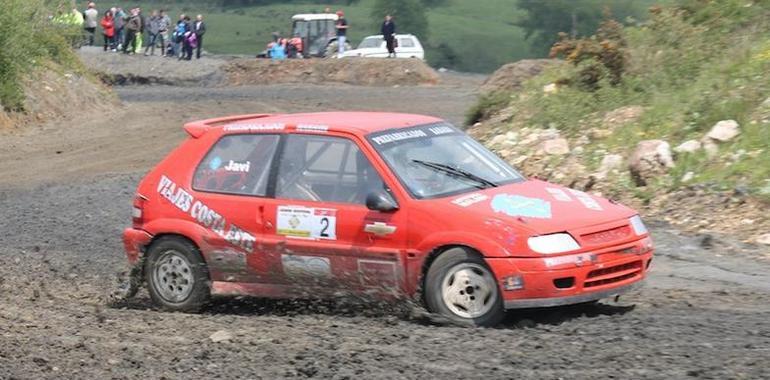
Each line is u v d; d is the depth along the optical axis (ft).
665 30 100.37
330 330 42.29
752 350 36.11
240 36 599.98
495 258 41.88
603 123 90.43
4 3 147.74
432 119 49.57
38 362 37.70
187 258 48.88
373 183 45.27
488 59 547.08
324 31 298.35
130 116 162.61
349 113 51.06
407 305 44.55
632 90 94.89
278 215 46.70
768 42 90.07
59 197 93.15
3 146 131.44
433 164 45.91
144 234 49.75
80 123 152.35
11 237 75.77
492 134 101.86
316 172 46.70
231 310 49.85
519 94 110.22
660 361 34.94
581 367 34.63
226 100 193.06
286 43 297.74
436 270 43.14
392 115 50.01
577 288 41.98
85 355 38.86
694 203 69.21
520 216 42.78
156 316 47.03
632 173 76.54
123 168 113.09
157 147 128.98
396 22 575.79
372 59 243.81
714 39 97.35
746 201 66.80
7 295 55.01
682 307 46.29
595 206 44.96
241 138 48.96
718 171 72.79
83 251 69.46
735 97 82.12
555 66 111.65
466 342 38.91
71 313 48.37
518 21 558.56
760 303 47.32
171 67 259.80
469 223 42.78
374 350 38.19
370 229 44.62
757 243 61.36
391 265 44.29
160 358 38.22
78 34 176.55
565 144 87.56
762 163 71.31
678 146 78.74
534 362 35.47
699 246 61.82
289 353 38.32
